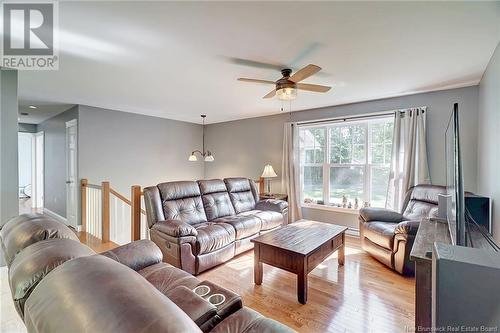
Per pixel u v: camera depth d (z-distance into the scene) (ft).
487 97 8.51
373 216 10.73
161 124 18.65
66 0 4.98
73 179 15.33
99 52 7.45
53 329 2.05
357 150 14.06
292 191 15.81
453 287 2.59
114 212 14.96
